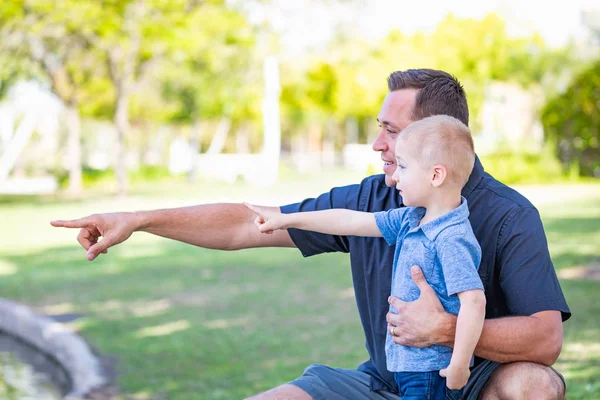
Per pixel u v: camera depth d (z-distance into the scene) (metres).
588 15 31.28
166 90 34.06
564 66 29.92
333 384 2.68
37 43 26.52
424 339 2.34
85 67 28.80
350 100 37.06
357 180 30.34
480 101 33.12
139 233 15.82
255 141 56.00
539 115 29.64
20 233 16.31
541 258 2.46
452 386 2.28
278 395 2.62
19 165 39.62
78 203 23.27
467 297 2.26
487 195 2.55
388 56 34.72
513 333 2.35
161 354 6.31
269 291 9.05
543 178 25.56
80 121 40.97
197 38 25.31
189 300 8.66
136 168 38.94
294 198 22.11
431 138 2.37
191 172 33.75
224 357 6.14
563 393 2.39
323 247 2.92
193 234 2.89
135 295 9.07
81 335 7.05
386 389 2.70
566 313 2.46
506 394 2.38
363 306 2.79
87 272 10.95
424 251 2.38
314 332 6.90
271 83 31.14
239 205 2.97
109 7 24.25
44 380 6.06
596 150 28.31
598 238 11.80
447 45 33.50
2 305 8.13
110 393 5.28
